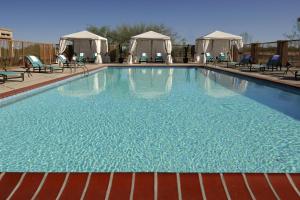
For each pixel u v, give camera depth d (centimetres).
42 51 2194
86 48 2895
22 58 1908
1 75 1118
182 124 685
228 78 1678
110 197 329
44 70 1708
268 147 532
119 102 951
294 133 616
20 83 1137
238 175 367
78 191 339
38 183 352
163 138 581
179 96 1076
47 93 1120
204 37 2669
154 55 2934
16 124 682
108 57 2828
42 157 485
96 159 477
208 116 761
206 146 535
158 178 362
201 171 435
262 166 452
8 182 354
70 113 790
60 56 1877
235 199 326
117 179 360
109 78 1677
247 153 502
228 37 2673
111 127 658
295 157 486
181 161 469
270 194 333
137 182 354
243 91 1193
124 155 493
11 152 506
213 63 2716
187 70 2255
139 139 575
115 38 4272
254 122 705
